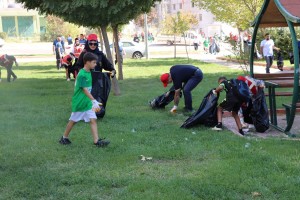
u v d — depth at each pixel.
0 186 5.05
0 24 67.94
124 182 5.11
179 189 4.80
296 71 7.20
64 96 12.89
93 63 6.73
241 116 8.34
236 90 7.47
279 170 5.38
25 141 7.21
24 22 68.69
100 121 8.84
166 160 6.03
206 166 5.64
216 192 4.68
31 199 4.66
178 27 33.88
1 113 10.01
